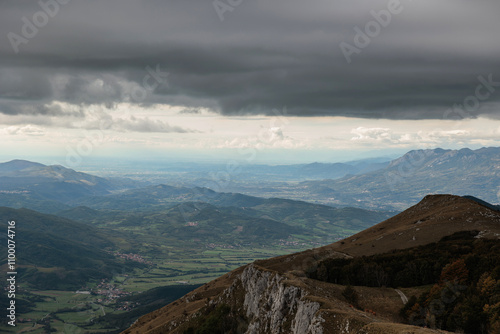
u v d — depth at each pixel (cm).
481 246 12525
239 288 12700
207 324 11781
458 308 8450
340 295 9962
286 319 9250
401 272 11869
